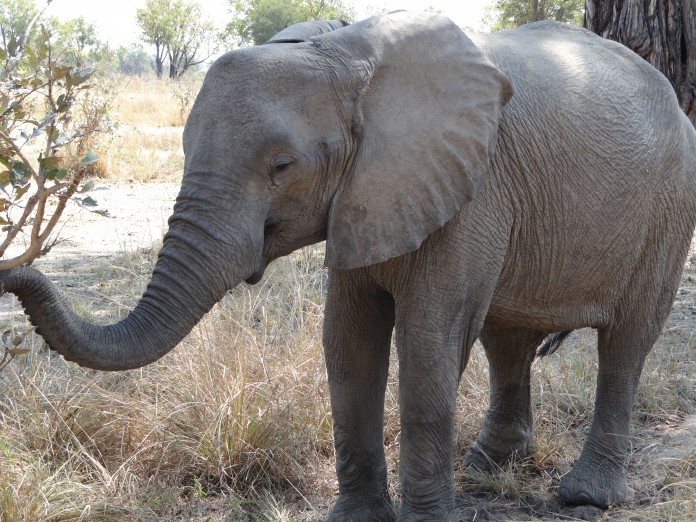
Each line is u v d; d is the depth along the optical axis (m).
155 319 2.83
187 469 4.41
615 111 3.87
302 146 2.99
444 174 3.18
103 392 4.69
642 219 4.05
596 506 4.14
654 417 5.25
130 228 9.83
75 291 7.02
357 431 3.81
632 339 4.27
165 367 4.98
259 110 2.95
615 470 4.24
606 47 4.18
